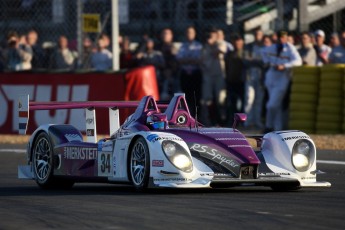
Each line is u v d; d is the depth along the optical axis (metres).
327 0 61.44
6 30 65.81
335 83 52.56
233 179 25.91
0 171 37.25
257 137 28.89
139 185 26.66
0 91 55.47
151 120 28.14
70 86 54.09
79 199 25.78
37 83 54.78
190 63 57.94
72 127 30.94
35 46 62.53
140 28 66.69
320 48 55.84
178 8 64.38
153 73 53.94
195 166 26.17
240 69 57.66
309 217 21.30
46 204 24.70
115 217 21.64
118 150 27.59
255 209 22.80
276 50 53.84
